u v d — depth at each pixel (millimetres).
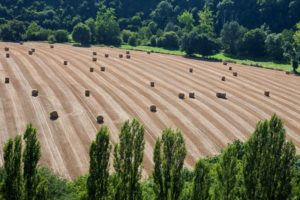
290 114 82750
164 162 30609
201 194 30422
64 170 52344
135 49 165625
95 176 30156
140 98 85188
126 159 30734
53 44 162250
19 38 175000
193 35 152750
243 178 32625
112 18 185750
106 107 77438
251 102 89250
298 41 142250
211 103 85938
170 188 30719
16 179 29938
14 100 77125
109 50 152125
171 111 78375
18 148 29922
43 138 61344
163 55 150000
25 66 105188
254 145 32094
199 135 67688
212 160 49812
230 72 121438
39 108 73938
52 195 35844
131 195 30859
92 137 63062
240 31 171250
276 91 101125
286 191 31812
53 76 97375
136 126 30844
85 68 109625
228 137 67938
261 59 161500
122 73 107562
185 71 117875
